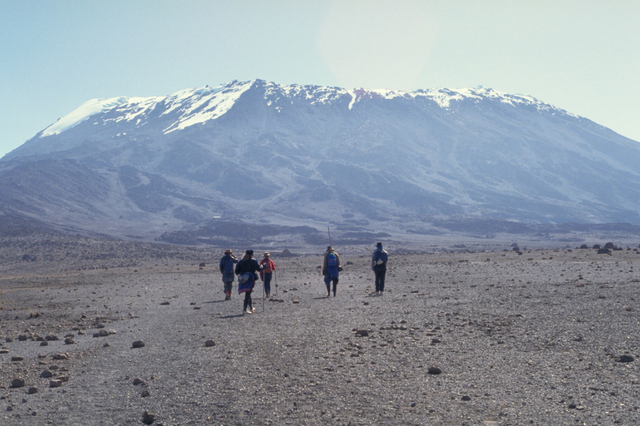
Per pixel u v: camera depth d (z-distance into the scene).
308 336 12.41
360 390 7.99
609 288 19.42
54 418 7.31
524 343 10.61
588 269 31.70
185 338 12.88
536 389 7.67
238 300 22.27
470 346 10.62
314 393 7.94
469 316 14.42
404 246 181.38
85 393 8.41
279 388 8.25
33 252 116.19
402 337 11.84
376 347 10.87
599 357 9.20
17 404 7.94
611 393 7.27
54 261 107.38
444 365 9.23
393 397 7.62
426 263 47.53
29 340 13.68
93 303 22.98
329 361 9.84
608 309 14.16
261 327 14.10
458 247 173.25
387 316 15.14
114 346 12.23
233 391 8.19
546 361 9.16
